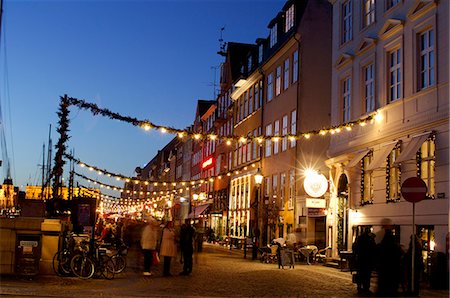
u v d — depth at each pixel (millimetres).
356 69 28703
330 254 30297
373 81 26781
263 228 44000
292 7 42281
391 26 25094
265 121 47594
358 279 17406
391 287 15695
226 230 58000
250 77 51406
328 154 31219
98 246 21172
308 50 39875
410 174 22672
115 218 67188
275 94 45375
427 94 22078
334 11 32125
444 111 20672
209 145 72188
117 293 15195
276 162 43781
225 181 60438
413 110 23016
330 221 31078
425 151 21984
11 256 18750
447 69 20781
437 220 20609
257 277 21344
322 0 40312
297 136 26188
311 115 39312
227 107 62375
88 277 19031
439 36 21391
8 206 62938
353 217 27781
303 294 16250
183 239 21891
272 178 44625
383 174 24953
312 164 38500
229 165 59531
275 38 46438
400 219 23234
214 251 43156
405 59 23812
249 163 48844
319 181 31047
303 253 30234
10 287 15492
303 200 37250
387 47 25484
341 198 29828
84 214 24156
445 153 20531
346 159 28734
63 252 19141
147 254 21328
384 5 26172
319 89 39594
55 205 24781
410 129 22906
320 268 27234
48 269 19047
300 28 40062
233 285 18266
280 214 41531
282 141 42781
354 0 29531
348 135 29109
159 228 30281
